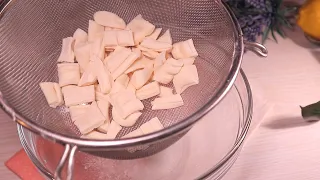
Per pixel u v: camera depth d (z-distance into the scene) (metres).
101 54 0.40
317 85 0.43
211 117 0.41
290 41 0.47
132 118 0.36
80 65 0.40
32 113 0.35
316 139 0.39
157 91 0.38
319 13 0.42
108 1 0.44
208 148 0.38
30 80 0.38
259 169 0.37
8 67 0.36
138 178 0.37
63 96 0.38
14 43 0.38
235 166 0.37
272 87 0.42
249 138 0.39
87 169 0.38
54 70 0.41
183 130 0.29
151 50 0.40
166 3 0.42
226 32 0.36
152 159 0.38
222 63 0.36
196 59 0.40
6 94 0.33
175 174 0.37
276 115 0.40
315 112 0.37
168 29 0.43
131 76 0.40
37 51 0.40
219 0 0.37
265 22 0.43
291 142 0.38
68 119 0.38
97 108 0.36
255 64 0.45
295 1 0.48
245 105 0.40
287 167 0.37
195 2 0.39
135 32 0.41
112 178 0.37
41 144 0.39
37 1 0.39
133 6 0.44
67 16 0.42
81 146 0.27
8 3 0.36
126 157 0.36
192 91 0.38
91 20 0.43
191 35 0.42
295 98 0.41
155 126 0.35
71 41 0.41
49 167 0.37
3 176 0.37
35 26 0.40
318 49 0.46
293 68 0.44
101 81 0.38
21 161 0.37
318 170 0.37
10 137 0.39
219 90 0.31
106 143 0.27
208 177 0.35
